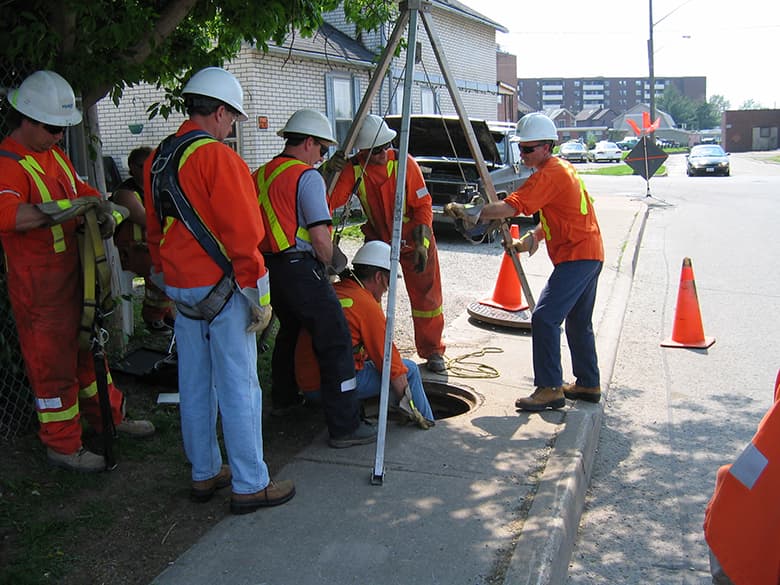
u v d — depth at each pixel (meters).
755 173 35.88
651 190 24.47
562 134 145.50
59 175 3.74
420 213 5.31
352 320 4.36
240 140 14.77
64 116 3.55
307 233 3.98
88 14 4.28
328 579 2.98
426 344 5.63
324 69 16.36
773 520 1.92
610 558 3.55
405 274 5.52
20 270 3.58
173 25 4.99
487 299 7.64
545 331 4.76
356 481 3.83
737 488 1.98
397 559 3.12
